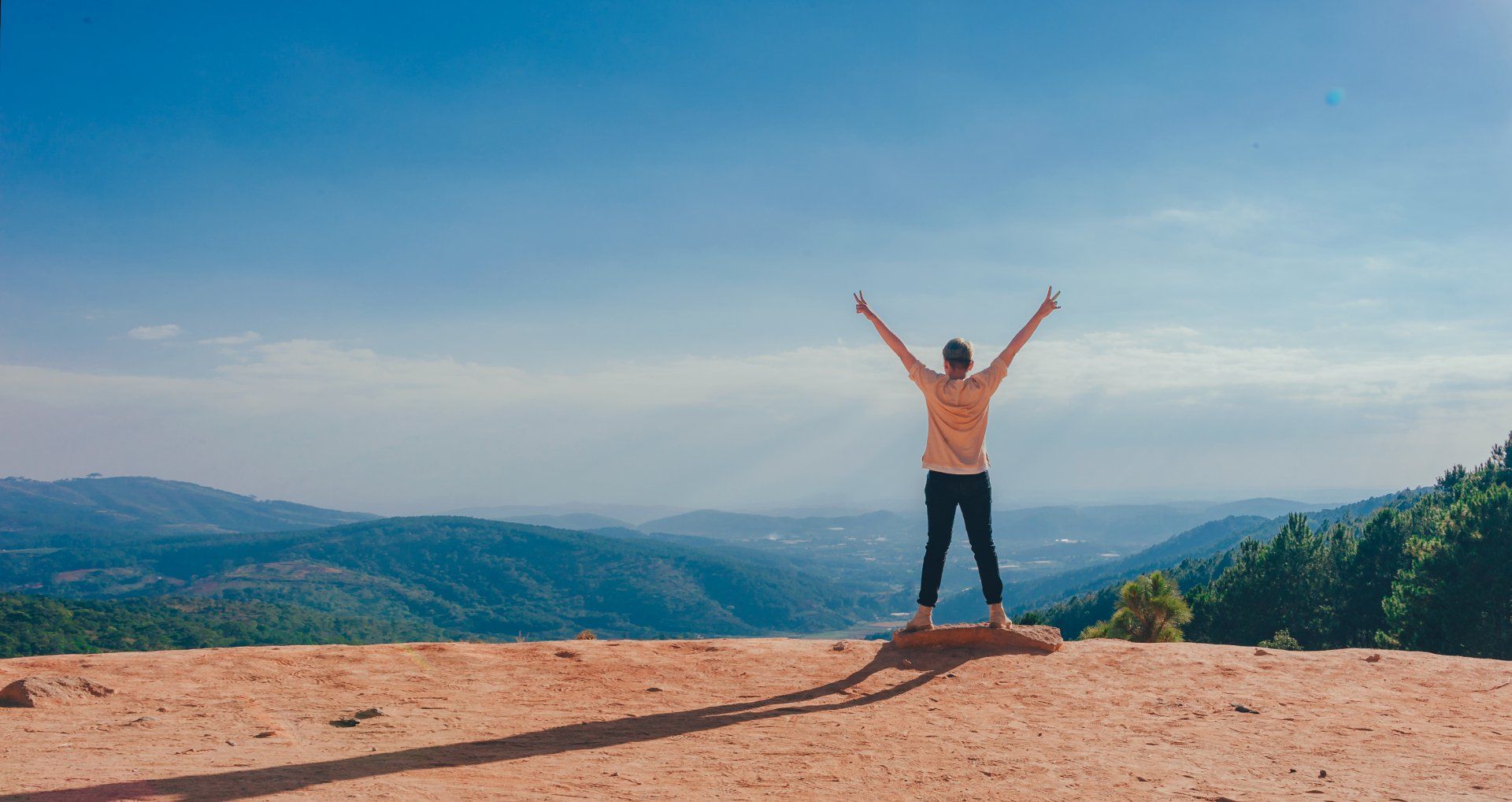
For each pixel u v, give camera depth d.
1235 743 4.88
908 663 7.04
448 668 6.80
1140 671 6.79
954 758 4.52
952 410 7.54
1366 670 6.89
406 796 3.53
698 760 4.41
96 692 5.67
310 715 5.33
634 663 7.10
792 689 6.30
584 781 3.96
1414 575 37.03
